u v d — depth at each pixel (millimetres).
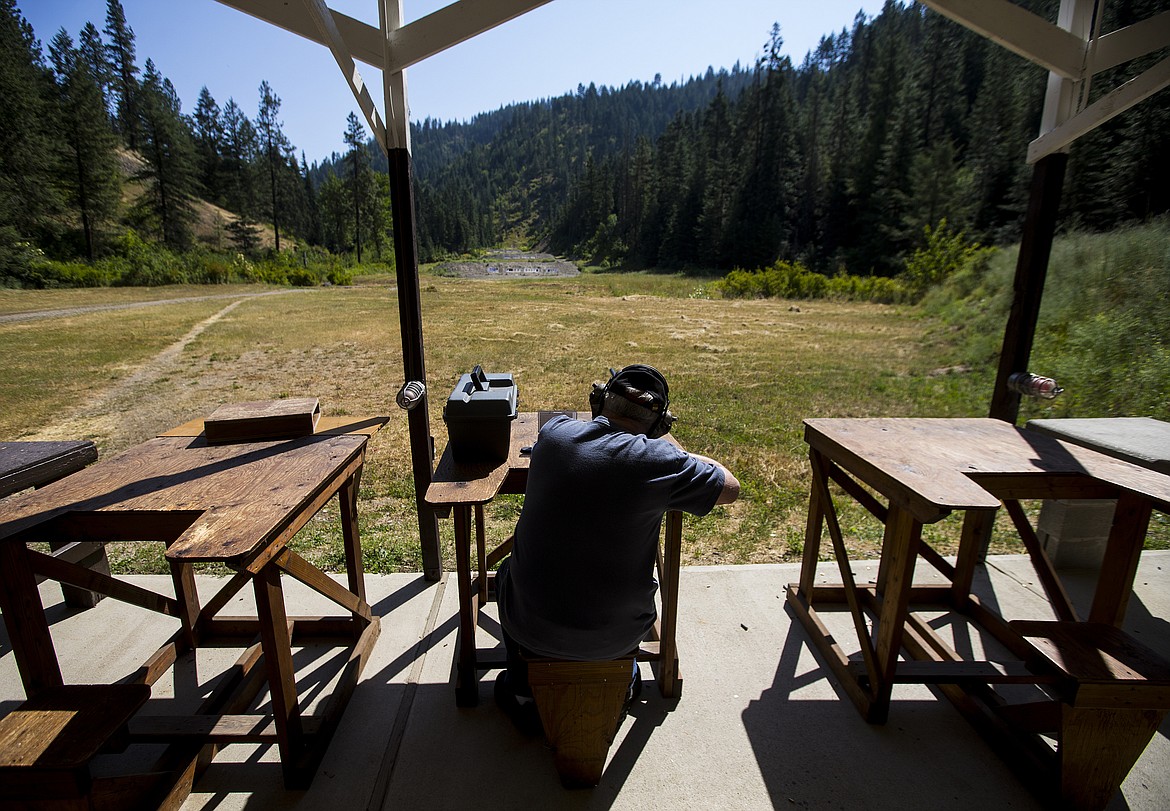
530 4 2141
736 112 57531
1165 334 6039
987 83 32156
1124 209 13484
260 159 56156
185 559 1307
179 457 2000
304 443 2145
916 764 1835
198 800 1690
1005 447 2217
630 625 1587
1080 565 3018
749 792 1727
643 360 9641
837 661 2219
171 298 22750
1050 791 1684
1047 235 2678
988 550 3178
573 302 21109
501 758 1839
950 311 13734
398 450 5145
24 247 28359
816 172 46000
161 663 2178
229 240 52281
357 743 1896
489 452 1973
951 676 1933
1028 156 2684
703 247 51781
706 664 2289
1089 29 2453
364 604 2336
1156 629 2545
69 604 2633
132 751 1888
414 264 2479
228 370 9297
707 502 1576
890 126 37719
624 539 1482
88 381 8500
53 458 2014
